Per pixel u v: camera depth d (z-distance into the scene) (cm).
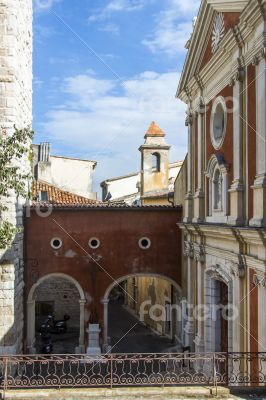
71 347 2519
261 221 1289
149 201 3338
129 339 2678
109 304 3938
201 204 1939
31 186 2477
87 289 2330
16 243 2020
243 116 1470
